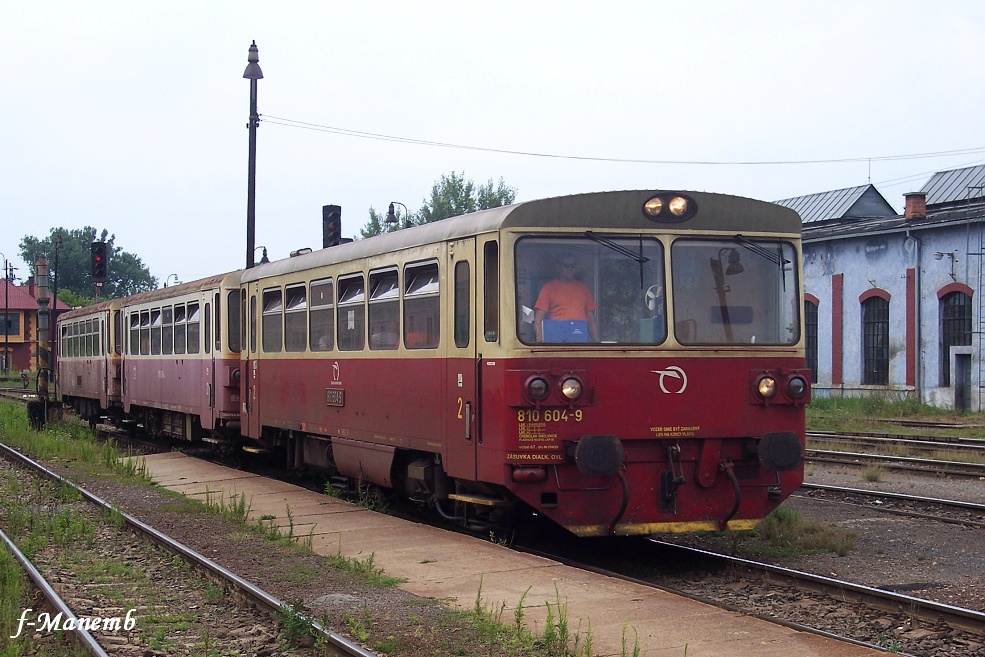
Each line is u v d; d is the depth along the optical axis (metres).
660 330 9.46
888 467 16.09
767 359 9.71
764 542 10.50
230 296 17.36
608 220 9.42
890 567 9.30
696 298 9.59
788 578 8.44
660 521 9.45
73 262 132.38
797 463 9.55
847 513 12.14
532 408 9.11
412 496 11.64
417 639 6.61
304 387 14.00
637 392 9.33
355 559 9.23
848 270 32.97
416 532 10.61
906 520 11.63
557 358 9.18
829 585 8.04
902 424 24.88
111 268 135.38
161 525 11.63
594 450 9.02
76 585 8.91
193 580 8.97
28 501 13.98
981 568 9.22
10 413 31.86
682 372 9.45
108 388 25.03
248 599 7.98
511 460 9.11
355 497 13.27
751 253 9.79
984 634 6.83
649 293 9.47
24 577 8.96
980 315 28.62
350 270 12.59
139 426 26.00
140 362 22.86
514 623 6.93
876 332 32.16
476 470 9.68
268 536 10.48
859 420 25.77
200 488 14.86
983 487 14.14
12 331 84.56
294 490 14.30
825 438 20.80
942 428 23.58
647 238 9.51
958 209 29.73
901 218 32.22
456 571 8.66
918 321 30.55
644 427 9.32
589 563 9.68
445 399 10.31
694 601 7.49
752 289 9.77
